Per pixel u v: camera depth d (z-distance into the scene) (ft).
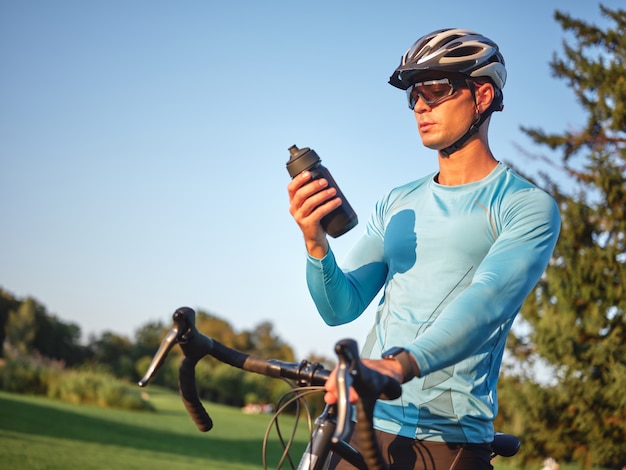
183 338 5.47
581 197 46.32
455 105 6.63
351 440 6.57
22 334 241.96
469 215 6.57
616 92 47.34
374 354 6.73
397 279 6.81
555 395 45.73
